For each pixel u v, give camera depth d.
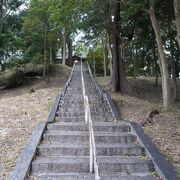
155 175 6.88
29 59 29.27
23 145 8.56
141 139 8.62
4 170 7.07
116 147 8.13
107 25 19.94
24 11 30.22
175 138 9.66
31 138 8.59
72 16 16.61
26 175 6.69
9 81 25.44
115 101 14.92
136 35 21.70
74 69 36.84
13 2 28.66
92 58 46.25
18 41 27.08
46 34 28.39
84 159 7.55
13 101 16.03
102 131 9.84
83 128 9.92
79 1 15.23
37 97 17.17
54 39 31.44
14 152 8.09
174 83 22.55
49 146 8.20
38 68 30.73
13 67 27.98
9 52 27.55
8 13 28.64
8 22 29.41
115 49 20.67
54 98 16.47
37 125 9.73
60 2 14.94
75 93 17.69
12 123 10.96
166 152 8.32
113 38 20.66
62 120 11.21
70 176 6.78
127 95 19.44
